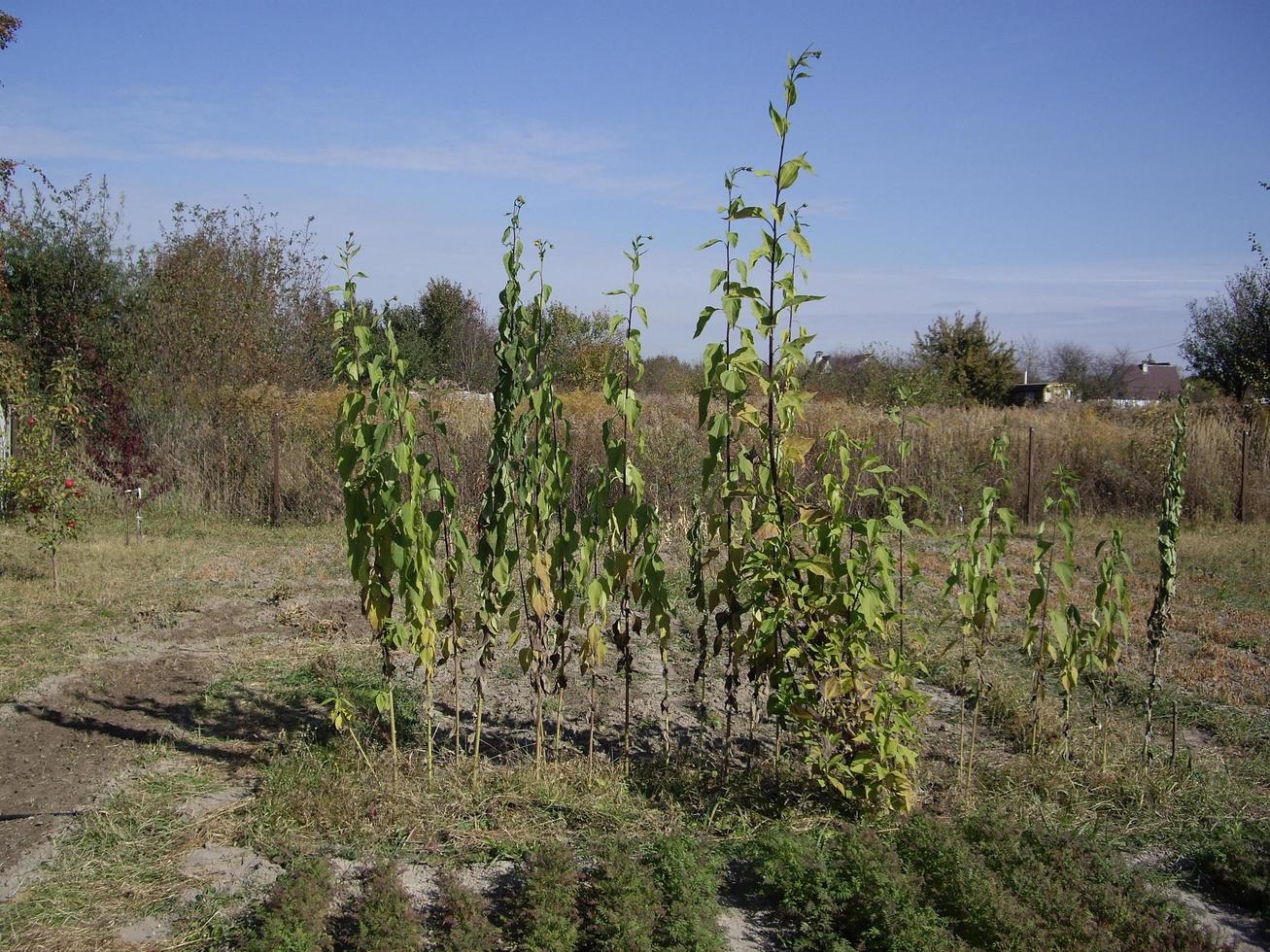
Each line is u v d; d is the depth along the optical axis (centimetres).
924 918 339
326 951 331
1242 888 392
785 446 433
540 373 457
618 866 360
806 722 434
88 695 591
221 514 1341
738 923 359
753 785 459
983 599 486
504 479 449
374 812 423
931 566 1063
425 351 2548
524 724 561
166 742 518
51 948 335
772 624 434
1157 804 469
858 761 419
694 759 502
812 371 2542
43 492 855
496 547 449
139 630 738
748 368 422
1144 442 1536
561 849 369
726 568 454
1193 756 534
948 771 496
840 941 342
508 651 693
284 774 460
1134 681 660
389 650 455
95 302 1700
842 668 418
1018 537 1316
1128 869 392
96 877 380
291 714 566
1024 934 332
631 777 473
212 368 1577
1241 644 776
